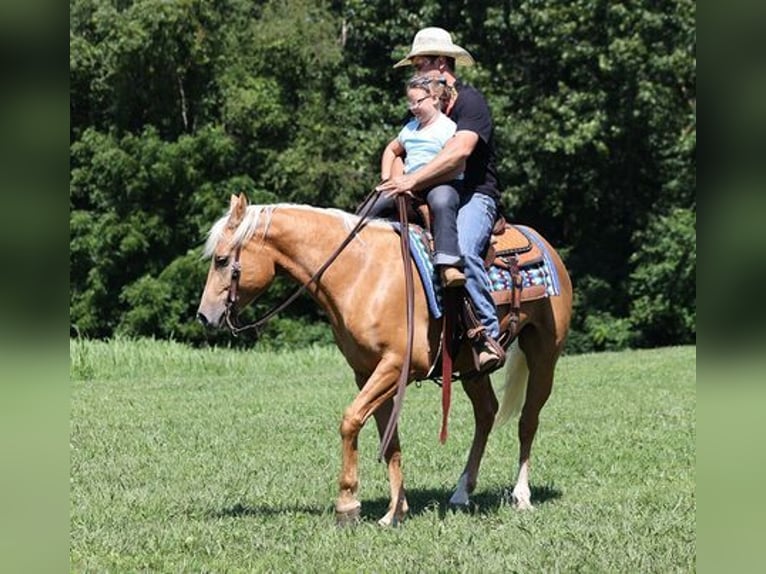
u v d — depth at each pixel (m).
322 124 39.50
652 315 38.03
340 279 8.72
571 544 8.23
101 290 38.66
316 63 39.84
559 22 37.75
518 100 39.75
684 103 38.44
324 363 27.86
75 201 40.47
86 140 38.84
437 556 7.88
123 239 38.47
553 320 9.98
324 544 8.23
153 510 9.77
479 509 9.80
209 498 10.35
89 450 13.55
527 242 9.95
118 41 37.97
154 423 16.23
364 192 39.47
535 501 10.22
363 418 8.67
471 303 8.91
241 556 7.96
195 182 39.16
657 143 38.25
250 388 21.66
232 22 40.72
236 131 40.09
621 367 25.23
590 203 40.34
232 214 8.66
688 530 8.65
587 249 41.47
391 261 8.80
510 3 38.91
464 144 8.81
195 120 40.03
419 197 9.09
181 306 38.41
